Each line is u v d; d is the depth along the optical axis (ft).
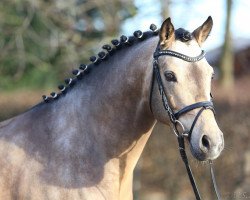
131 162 14.75
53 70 51.31
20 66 47.70
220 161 34.58
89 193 14.06
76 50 46.34
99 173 14.29
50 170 14.29
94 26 47.09
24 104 41.16
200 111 13.11
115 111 14.48
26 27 45.57
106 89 14.62
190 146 13.16
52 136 14.69
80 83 15.14
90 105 14.73
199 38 14.19
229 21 56.54
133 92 14.34
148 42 14.43
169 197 37.11
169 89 13.41
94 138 14.51
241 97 34.68
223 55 57.47
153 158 37.29
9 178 14.44
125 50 14.78
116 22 44.75
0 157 14.71
